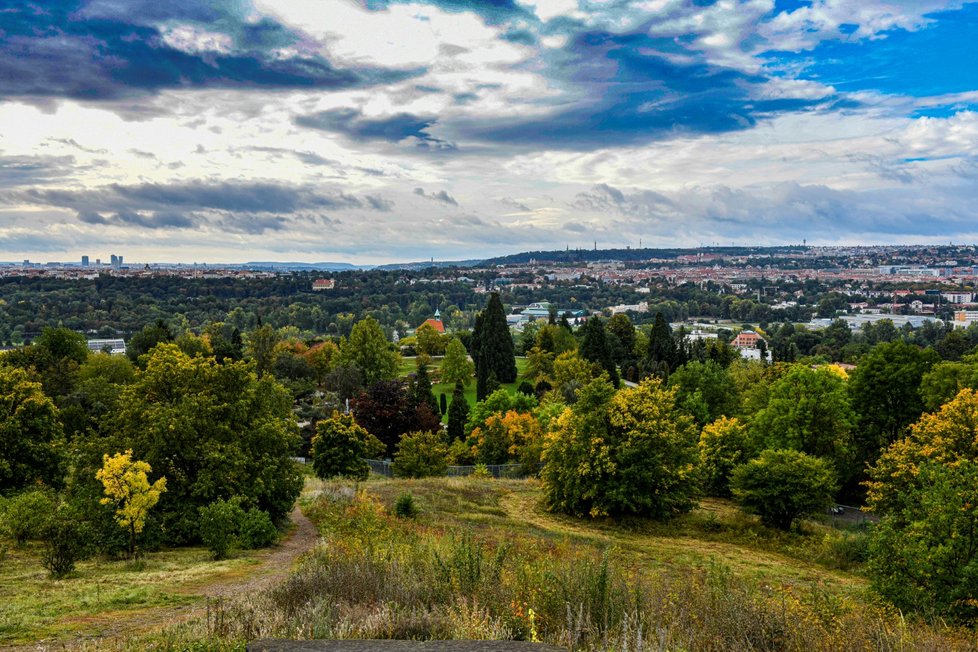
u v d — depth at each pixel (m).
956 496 13.78
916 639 8.41
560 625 7.45
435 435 45.41
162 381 21.25
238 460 19.81
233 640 6.64
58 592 11.20
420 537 14.66
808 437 35.53
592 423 27.27
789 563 21.47
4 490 25.89
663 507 26.55
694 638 7.40
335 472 33.91
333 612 7.89
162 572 13.66
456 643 6.22
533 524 24.94
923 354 37.91
